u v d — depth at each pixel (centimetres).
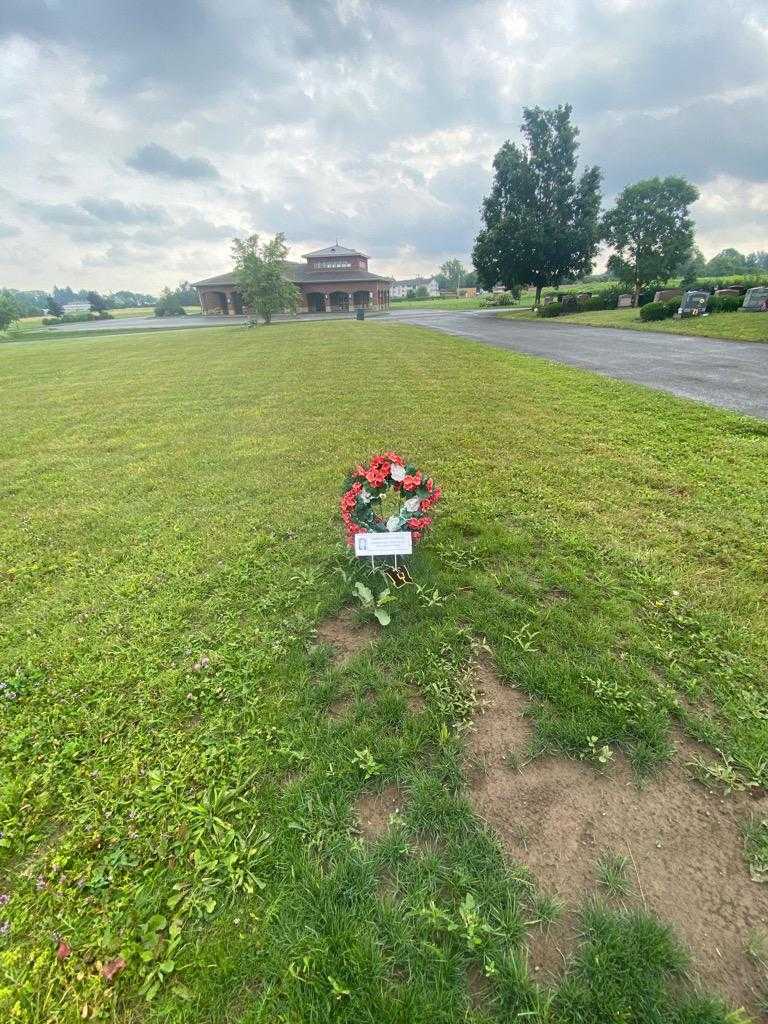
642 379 916
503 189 3338
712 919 145
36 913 154
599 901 149
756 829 168
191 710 227
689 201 3173
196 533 407
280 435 688
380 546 302
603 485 460
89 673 254
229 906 152
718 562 328
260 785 190
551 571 319
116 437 723
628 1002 127
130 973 138
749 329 1488
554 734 204
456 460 543
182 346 2266
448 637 262
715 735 200
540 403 778
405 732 208
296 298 3744
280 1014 127
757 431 586
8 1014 131
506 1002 128
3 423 845
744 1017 124
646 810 176
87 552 386
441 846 166
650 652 245
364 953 137
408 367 1229
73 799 190
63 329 5278
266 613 296
